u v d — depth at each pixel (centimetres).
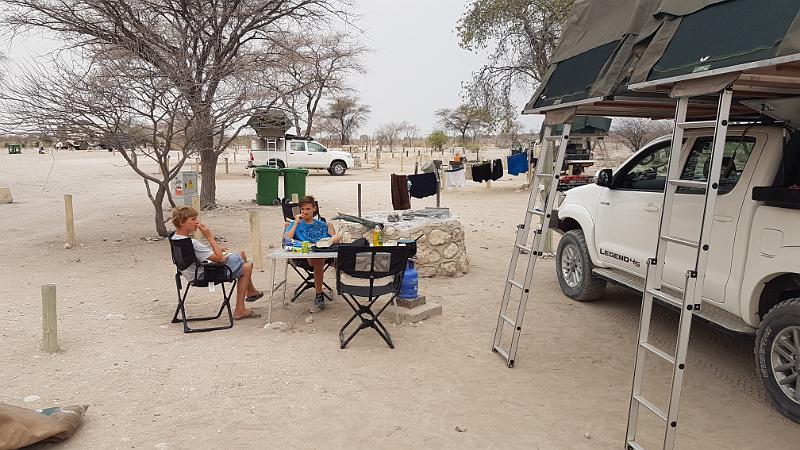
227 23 1297
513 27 2330
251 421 418
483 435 402
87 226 1348
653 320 649
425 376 498
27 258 994
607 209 655
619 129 3325
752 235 448
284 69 1248
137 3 1160
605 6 506
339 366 517
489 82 2512
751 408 441
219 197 1991
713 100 499
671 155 368
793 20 298
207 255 613
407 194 938
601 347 570
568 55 531
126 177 3014
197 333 603
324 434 401
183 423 414
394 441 394
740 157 486
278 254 611
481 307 701
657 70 384
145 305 709
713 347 565
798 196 404
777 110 441
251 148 3153
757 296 447
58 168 3666
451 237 848
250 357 535
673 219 536
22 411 381
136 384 476
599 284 701
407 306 668
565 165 2033
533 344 578
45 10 1117
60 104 964
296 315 664
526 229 547
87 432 400
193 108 1060
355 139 10394
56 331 545
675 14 392
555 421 423
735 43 330
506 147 7456
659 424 418
